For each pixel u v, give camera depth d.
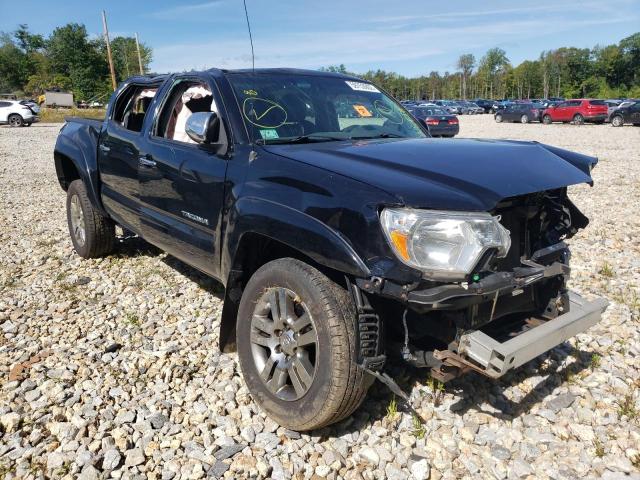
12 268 5.85
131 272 5.66
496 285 2.59
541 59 120.75
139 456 2.86
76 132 5.80
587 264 5.79
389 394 3.37
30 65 91.12
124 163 4.75
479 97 131.25
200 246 3.75
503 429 3.08
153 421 3.15
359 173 2.79
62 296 5.04
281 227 2.86
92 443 2.96
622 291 5.02
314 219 2.74
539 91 120.81
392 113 4.36
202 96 4.05
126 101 5.25
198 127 3.40
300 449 2.94
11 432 3.07
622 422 3.13
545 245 3.22
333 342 2.68
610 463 2.81
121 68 75.31
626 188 10.46
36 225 7.98
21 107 32.50
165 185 4.08
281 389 3.00
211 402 3.35
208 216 3.59
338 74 4.56
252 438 3.00
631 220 7.83
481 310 2.87
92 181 5.41
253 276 3.11
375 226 2.54
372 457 2.86
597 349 3.95
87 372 3.68
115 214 5.25
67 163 6.24
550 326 2.91
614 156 15.80
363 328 2.68
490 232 2.54
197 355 3.91
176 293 5.07
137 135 4.61
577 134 24.72
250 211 3.05
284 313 2.93
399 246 2.49
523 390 3.45
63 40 72.94
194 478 2.72
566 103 32.84
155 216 4.34
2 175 13.38
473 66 128.62
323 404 2.75
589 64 110.81
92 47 75.00
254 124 3.57
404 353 2.79
